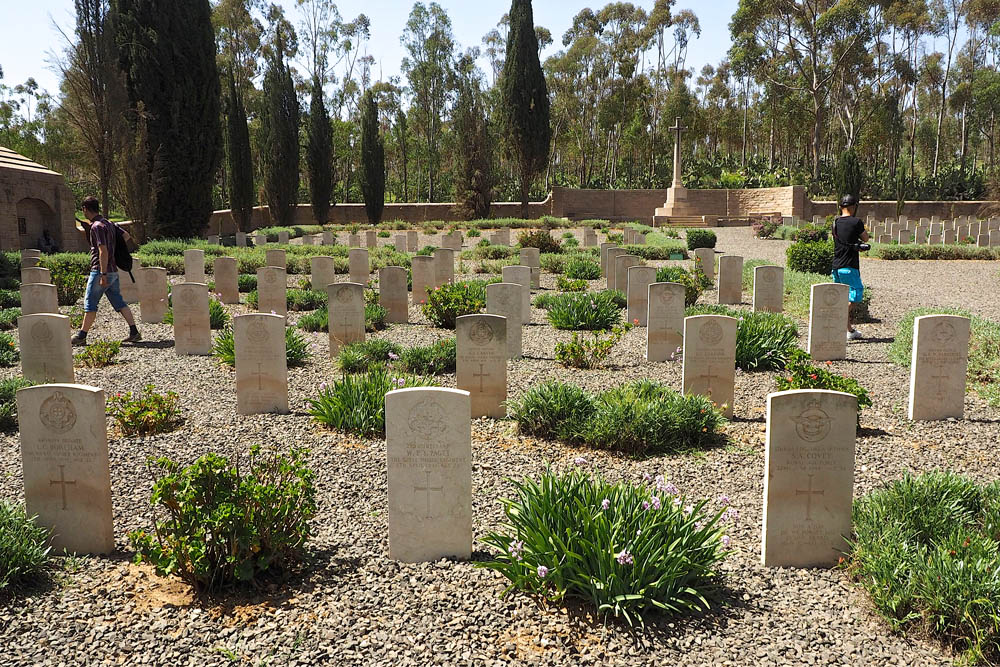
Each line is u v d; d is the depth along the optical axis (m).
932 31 60.69
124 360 10.48
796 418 4.45
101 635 3.72
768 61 62.72
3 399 7.62
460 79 57.00
